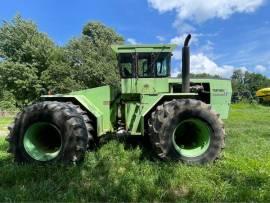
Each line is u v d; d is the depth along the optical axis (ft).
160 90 23.88
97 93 23.30
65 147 19.26
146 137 24.04
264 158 22.04
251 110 83.51
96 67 147.64
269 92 114.32
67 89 143.02
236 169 18.63
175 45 23.65
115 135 24.75
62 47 154.30
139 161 20.11
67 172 17.53
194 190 15.05
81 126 19.53
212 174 17.35
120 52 23.81
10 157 21.95
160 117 20.20
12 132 20.15
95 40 159.12
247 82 344.28
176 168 18.13
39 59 146.82
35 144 20.15
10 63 138.41
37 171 17.75
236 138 31.96
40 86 140.15
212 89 25.16
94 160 19.90
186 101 20.42
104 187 15.52
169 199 14.49
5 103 133.18
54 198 14.35
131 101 23.94
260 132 37.81
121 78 23.95
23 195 14.34
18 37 144.25
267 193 14.88
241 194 14.67
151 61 23.75
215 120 20.33
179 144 21.27
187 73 22.40
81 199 14.20
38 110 19.75
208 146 20.22
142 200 14.25
